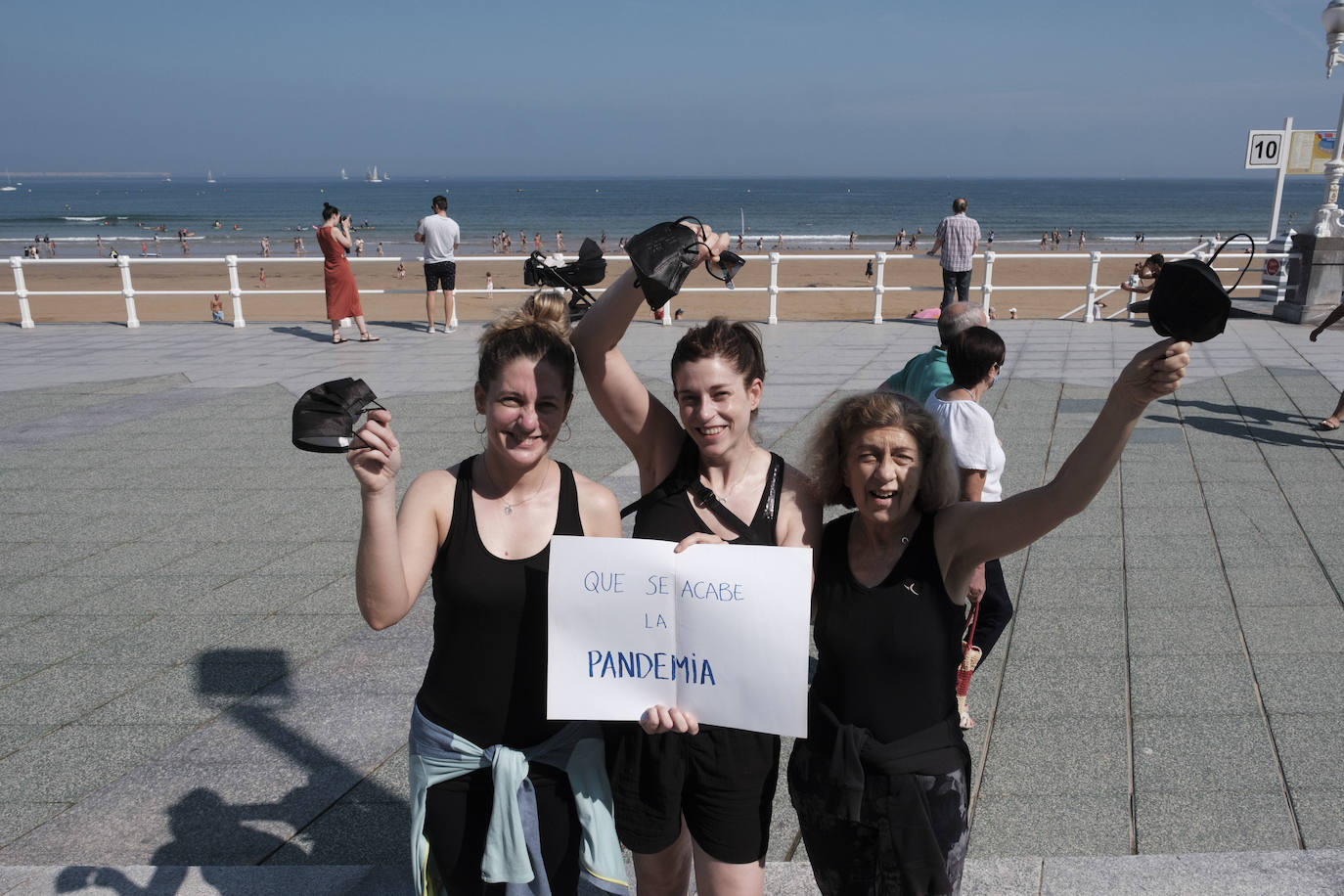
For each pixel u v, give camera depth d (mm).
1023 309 28344
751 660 2023
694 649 2045
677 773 2158
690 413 2150
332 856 2943
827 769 2051
